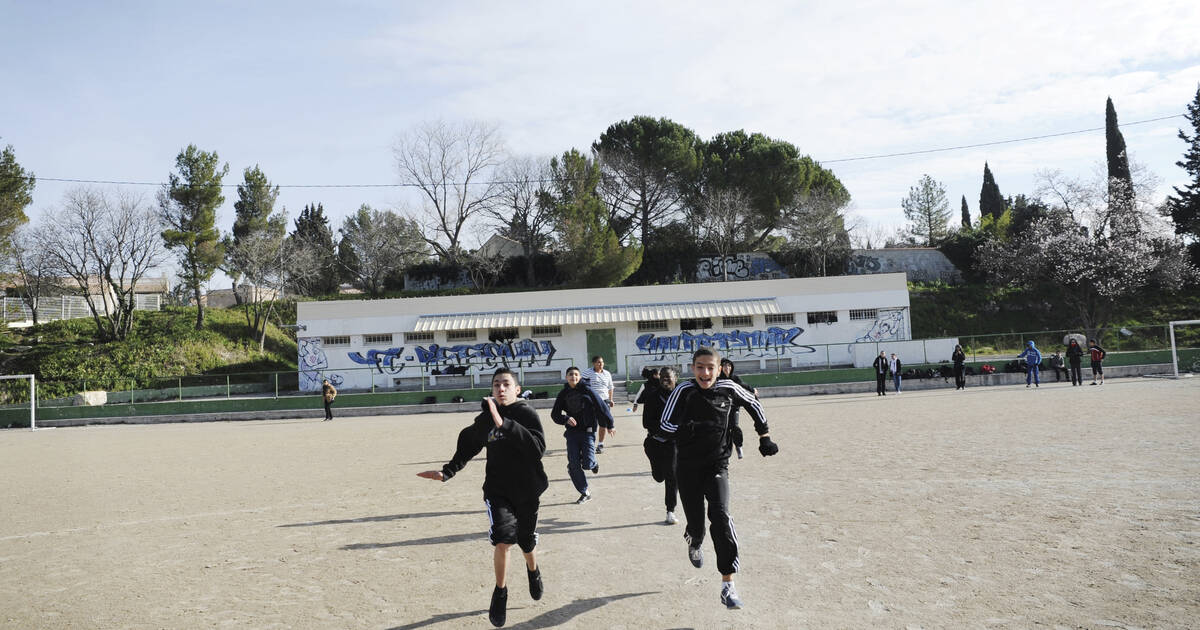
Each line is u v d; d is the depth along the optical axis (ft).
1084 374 96.89
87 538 28.07
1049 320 169.48
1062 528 22.16
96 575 22.36
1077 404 62.28
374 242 204.03
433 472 17.34
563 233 185.06
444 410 99.55
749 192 208.85
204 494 37.42
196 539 26.91
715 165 209.77
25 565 24.14
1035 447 38.99
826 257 198.08
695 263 201.26
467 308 130.52
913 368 100.83
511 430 16.84
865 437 48.01
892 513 25.49
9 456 63.57
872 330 127.54
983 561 19.29
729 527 16.66
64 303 184.65
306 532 27.20
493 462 17.34
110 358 139.85
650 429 25.46
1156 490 26.71
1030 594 16.57
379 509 31.22
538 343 129.08
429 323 128.36
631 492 32.89
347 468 45.21
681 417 17.79
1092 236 163.53
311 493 36.17
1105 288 154.20
